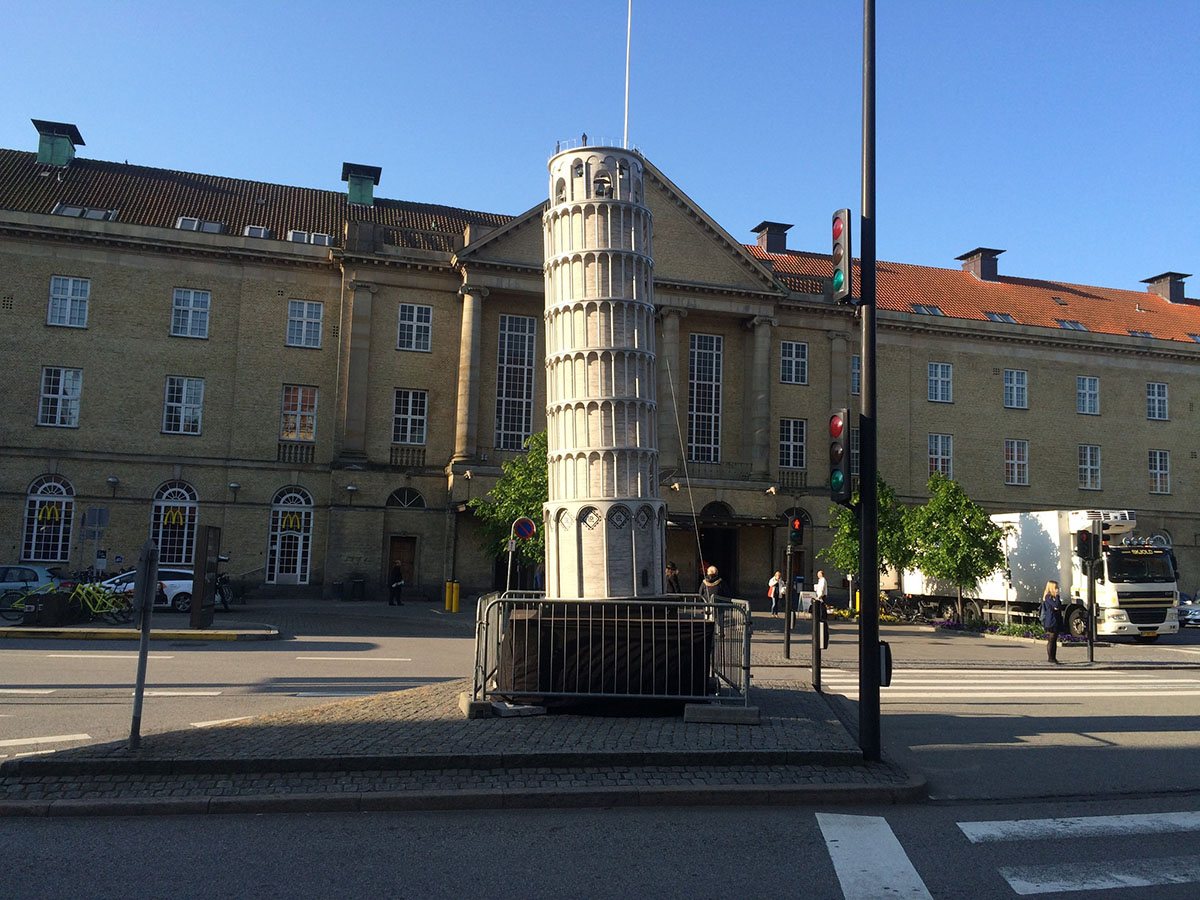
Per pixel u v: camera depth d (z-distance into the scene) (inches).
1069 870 241.0
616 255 509.0
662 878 229.8
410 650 786.2
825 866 241.1
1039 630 1139.3
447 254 1587.1
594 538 490.0
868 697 346.6
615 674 415.5
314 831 262.7
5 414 1428.4
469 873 230.5
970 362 1886.1
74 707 446.9
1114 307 2159.2
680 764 329.7
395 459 1547.7
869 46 385.1
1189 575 1952.5
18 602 967.0
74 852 241.3
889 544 1286.9
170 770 304.3
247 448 1512.1
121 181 1631.4
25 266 1456.7
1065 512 1159.0
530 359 1631.4
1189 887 229.1
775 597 1418.6
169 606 1171.3
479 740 345.4
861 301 374.6
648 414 506.9
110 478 1448.1
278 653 724.7
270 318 1542.8
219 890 216.1
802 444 1761.8
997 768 362.9
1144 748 408.5
